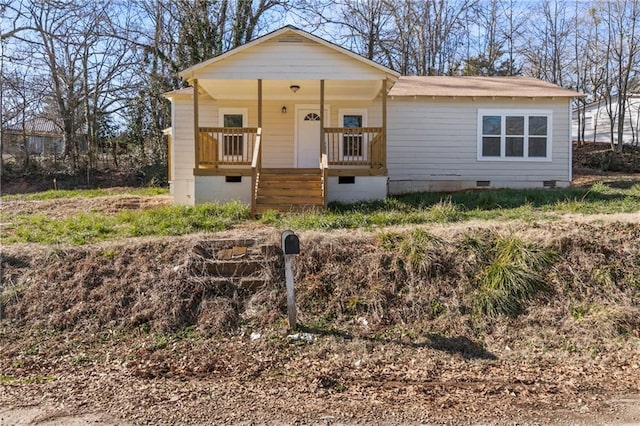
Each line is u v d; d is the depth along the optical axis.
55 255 7.04
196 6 24.88
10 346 5.51
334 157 14.08
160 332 5.83
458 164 15.23
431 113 15.14
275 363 5.11
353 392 4.38
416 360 5.16
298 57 12.09
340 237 7.37
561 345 5.51
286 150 15.02
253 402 4.16
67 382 4.63
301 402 4.16
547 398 4.23
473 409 4.02
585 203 10.77
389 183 15.17
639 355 5.21
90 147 25.33
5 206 12.85
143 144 27.56
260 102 12.13
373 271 6.73
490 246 7.09
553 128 15.25
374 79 12.20
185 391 4.40
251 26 26.25
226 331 5.88
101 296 6.34
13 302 6.27
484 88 15.95
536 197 11.81
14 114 24.31
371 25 30.19
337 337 5.71
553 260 6.80
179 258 6.96
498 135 15.23
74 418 3.89
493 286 6.44
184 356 5.30
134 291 6.40
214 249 7.18
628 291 6.43
